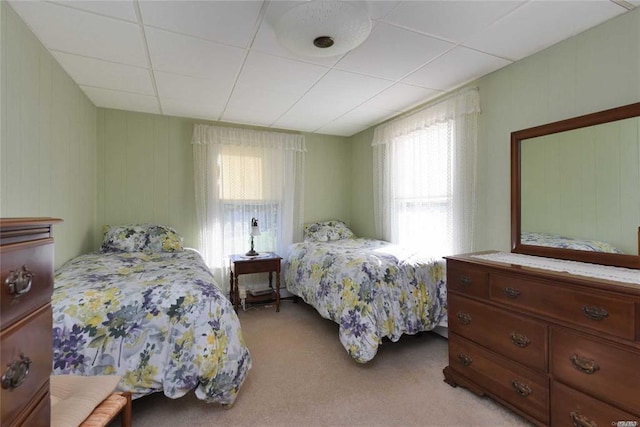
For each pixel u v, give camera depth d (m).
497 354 1.63
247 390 1.85
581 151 1.77
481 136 2.42
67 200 2.29
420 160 3.00
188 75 2.35
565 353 1.33
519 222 2.07
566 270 1.48
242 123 3.67
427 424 1.56
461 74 2.36
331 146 4.27
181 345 1.50
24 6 1.53
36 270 0.70
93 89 2.61
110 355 1.41
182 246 2.96
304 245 3.51
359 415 1.63
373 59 2.12
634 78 1.60
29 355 0.66
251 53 2.03
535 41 1.90
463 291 1.83
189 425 1.55
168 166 3.35
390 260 2.40
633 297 1.13
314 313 3.28
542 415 1.42
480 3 1.55
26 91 1.71
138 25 1.71
